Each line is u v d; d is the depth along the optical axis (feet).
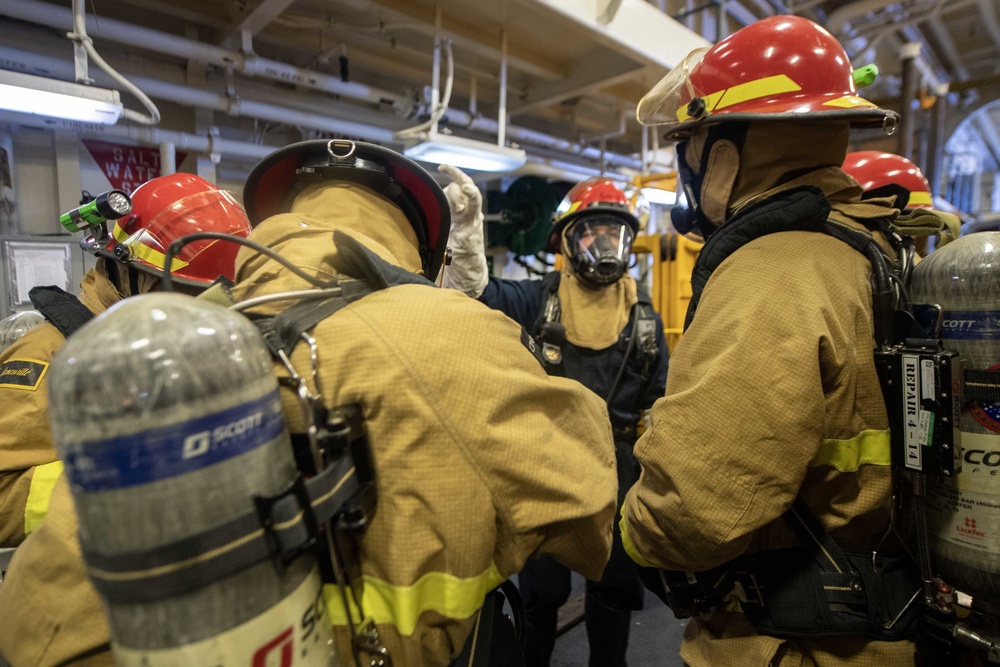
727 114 2.67
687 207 3.54
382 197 2.43
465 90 10.28
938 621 2.24
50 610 1.43
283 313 1.72
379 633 1.56
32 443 3.13
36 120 6.84
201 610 1.19
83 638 1.41
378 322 1.65
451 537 1.56
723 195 2.92
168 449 1.14
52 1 6.81
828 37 2.81
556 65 8.97
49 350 3.37
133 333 1.17
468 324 1.75
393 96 8.62
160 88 7.12
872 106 2.52
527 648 5.13
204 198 4.11
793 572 2.46
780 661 2.51
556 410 1.93
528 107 10.05
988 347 2.11
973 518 2.15
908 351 2.22
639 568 3.07
